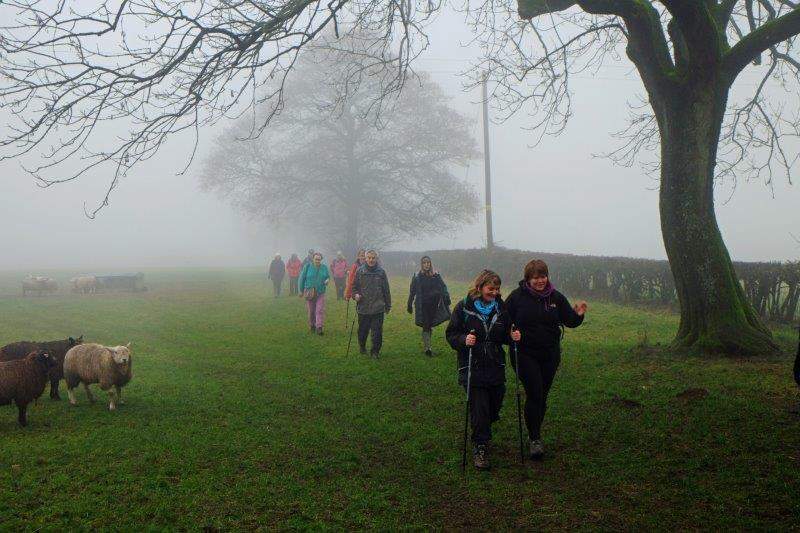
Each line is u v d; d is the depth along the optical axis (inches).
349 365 402.6
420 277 426.3
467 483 205.8
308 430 267.6
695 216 367.6
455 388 331.9
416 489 202.5
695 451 223.1
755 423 246.2
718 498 185.0
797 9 343.0
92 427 276.2
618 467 213.8
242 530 173.6
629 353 386.0
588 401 292.2
